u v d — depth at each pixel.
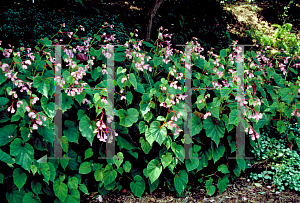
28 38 4.98
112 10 6.87
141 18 6.67
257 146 3.56
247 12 8.45
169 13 6.87
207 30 6.84
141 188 2.92
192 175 3.32
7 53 2.53
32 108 2.35
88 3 6.52
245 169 3.54
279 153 3.48
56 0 6.27
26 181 2.38
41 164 2.39
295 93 3.52
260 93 3.80
